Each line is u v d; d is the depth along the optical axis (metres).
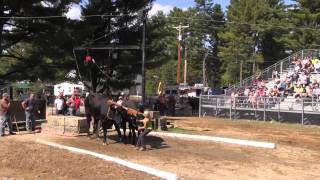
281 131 29.66
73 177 13.51
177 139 23.11
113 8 47.34
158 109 43.62
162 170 15.30
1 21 41.16
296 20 88.81
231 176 14.90
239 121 38.50
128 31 46.69
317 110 36.12
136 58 46.66
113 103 20.78
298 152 20.14
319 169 16.52
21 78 42.44
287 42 89.06
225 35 105.50
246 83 51.56
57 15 41.78
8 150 17.23
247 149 20.44
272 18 99.62
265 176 15.10
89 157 16.45
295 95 40.81
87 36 45.91
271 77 50.62
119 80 48.25
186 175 14.70
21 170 14.56
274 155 19.16
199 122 35.22
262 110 39.69
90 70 45.34
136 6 47.31
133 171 14.60
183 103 57.38
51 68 42.47
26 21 40.50
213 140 22.58
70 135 23.58
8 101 24.28
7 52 46.72
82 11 46.81
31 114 25.83
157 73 117.69
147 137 23.34
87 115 23.12
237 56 102.75
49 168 14.63
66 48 40.97
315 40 85.56
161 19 49.06
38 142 20.80
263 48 106.06
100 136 23.28
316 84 42.47
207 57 123.19
